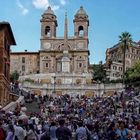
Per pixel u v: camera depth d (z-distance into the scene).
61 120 26.86
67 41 188.00
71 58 190.88
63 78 160.75
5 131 26.61
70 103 75.56
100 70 163.50
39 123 40.25
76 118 44.50
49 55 190.88
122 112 59.56
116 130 28.22
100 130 33.56
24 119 28.12
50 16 195.12
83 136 28.12
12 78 165.50
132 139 28.75
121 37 147.62
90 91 131.88
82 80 160.75
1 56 67.06
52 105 70.25
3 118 32.38
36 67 195.75
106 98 84.69
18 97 81.25
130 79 130.75
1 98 65.94
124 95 88.62
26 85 129.38
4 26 67.38
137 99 78.12
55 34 198.50
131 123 40.84
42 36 193.25
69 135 26.67
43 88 131.12
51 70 189.75
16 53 197.12
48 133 27.86
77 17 194.12
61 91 132.38
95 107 67.19
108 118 46.72
